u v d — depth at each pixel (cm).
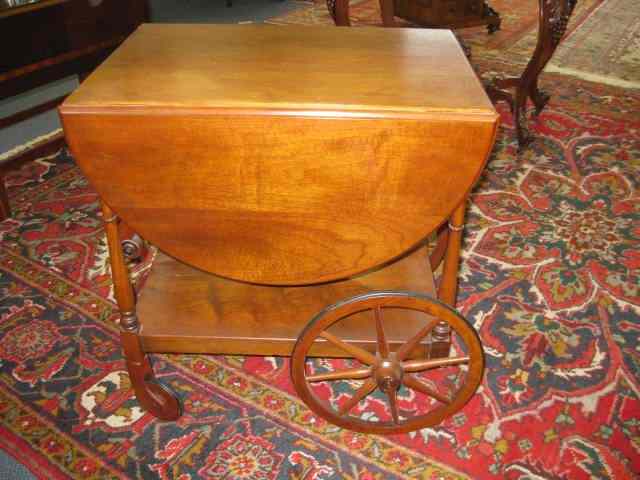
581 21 535
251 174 132
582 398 183
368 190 134
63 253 244
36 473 161
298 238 142
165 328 157
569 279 231
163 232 143
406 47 158
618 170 302
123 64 145
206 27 172
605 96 385
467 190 133
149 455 166
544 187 288
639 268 236
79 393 185
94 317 213
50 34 268
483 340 204
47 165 305
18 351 200
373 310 147
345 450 168
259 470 162
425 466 163
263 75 140
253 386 188
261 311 164
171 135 127
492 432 172
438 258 204
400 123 124
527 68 309
